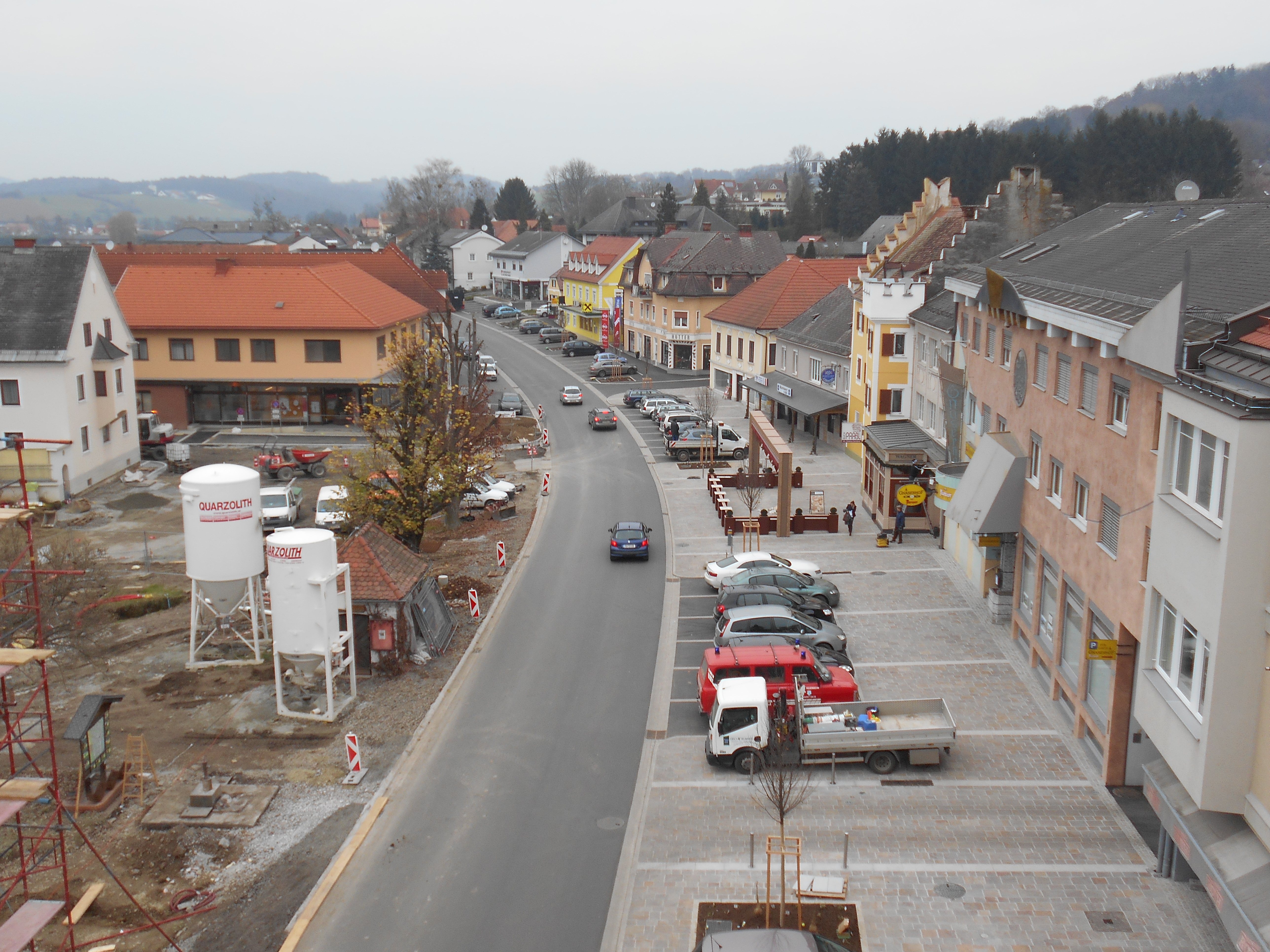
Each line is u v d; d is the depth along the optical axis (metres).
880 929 17.73
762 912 18.41
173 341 66.38
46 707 19.28
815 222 170.75
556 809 22.39
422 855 20.72
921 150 156.75
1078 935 17.44
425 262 166.62
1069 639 25.77
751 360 75.12
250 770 24.09
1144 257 26.09
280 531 26.86
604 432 69.00
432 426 40.44
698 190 179.25
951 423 39.84
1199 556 16.53
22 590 23.38
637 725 26.50
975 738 24.70
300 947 17.94
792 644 28.62
